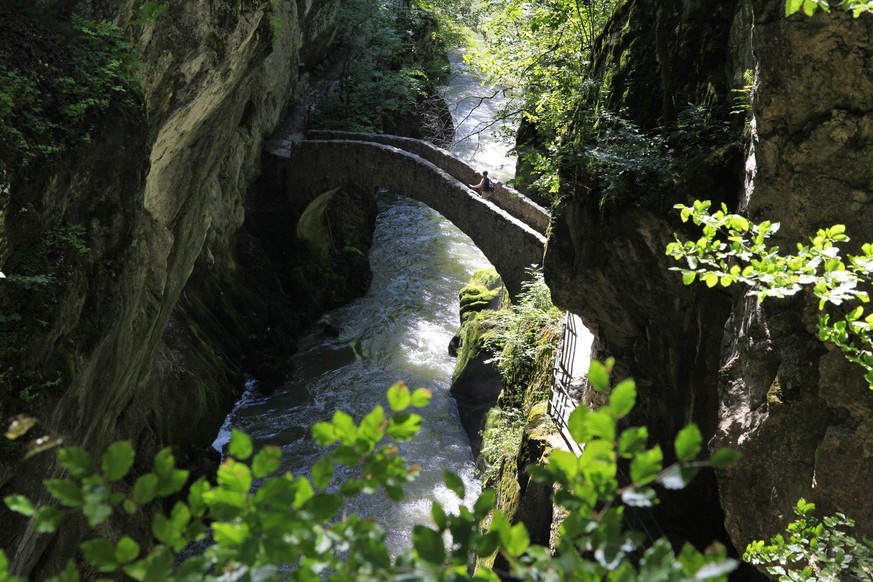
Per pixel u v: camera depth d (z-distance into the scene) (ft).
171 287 37.42
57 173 21.76
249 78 36.27
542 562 5.84
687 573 5.48
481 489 49.85
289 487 6.02
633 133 32.01
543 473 6.05
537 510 37.37
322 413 61.36
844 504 19.56
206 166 36.91
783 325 20.80
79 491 5.58
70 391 23.20
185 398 51.78
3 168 19.79
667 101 30.89
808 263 14.69
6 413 20.24
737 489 22.08
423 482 52.49
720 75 30.45
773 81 20.31
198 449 51.39
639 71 34.55
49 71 22.31
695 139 29.76
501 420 49.21
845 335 15.06
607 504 5.99
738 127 28.45
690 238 28.35
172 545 5.91
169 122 30.17
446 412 61.00
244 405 61.52
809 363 20.22
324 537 6.09
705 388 29.99
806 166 20.22
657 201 29.35
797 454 20.48
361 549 5.82
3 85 20.66
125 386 32.89
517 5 47.75
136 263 28.37
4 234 20.27
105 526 31.19
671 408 32.40
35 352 21.27
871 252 14.85
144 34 27.09
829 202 20.10
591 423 5.90
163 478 5.82
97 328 24.79
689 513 31.76
